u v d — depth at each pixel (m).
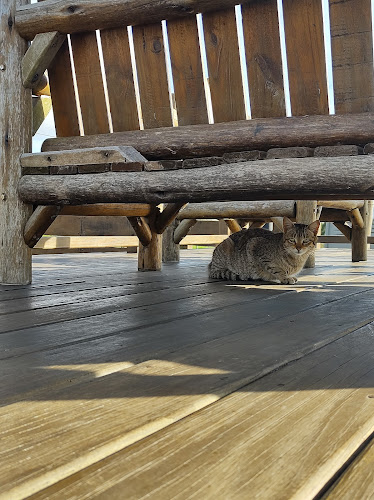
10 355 1.69
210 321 2.34
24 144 3.53
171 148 3.05
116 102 3.30
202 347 1.84
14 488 0.84
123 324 2.24
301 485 0.88
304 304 2.88
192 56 3.01
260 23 2.77
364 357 1.75
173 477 0.90
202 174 2.92
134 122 3.28
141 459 0.97
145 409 1.21
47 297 2.99
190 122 3.09
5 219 3.56
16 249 3.56
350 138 2.61
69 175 3.35
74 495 0.84
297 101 2.75
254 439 1.06
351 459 1.02
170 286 3.64
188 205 5.68
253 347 1.84
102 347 1.82
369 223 6.66
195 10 2.90
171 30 3.03
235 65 2.90
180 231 5.96
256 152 2.83
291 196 3.22
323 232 11.35
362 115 2.59
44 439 1.04
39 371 1.51
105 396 1.31
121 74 3.25
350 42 2.55
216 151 2.96
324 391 1.38
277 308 2.73
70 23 3.26
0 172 3.53
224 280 4.15
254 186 2.79
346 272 4.98
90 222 5.92
